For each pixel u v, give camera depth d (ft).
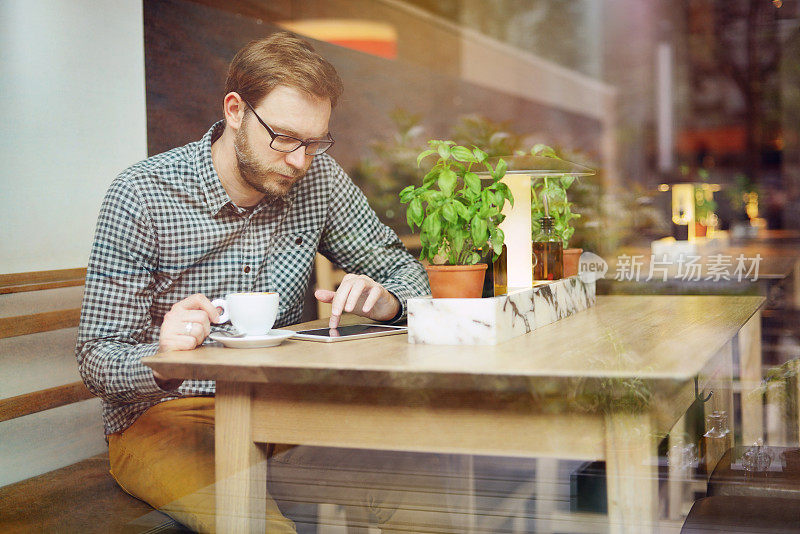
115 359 4.61
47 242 6.91
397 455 4.25
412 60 14.29
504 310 4.03
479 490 4.14
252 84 5.01
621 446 3.28
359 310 5.06
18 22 6.95
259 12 9.91
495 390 3.29
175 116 8.21
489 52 13.91
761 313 6.07
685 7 9.16
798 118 8.26
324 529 4.20
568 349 3.76
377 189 10.17
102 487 4.84
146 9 7.92
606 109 10.21
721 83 8.71
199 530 4.16
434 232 3.98
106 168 7.47
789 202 7.88
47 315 5.76
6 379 5.45
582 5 11.53
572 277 5.50
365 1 14.21
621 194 8.01
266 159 5.07
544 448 3.36
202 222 5.34
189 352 4.02
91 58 7.43
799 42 8.50
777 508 3.87
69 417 5.55
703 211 7.80
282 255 5.78
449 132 13.56
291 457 4.20
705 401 4.73
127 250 5.15
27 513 4.61
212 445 4.51
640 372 3.28
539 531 3.76
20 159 6.81
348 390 3.65
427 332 4.05
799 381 5.22
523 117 12.94
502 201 4.09
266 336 4.16
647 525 3.29
